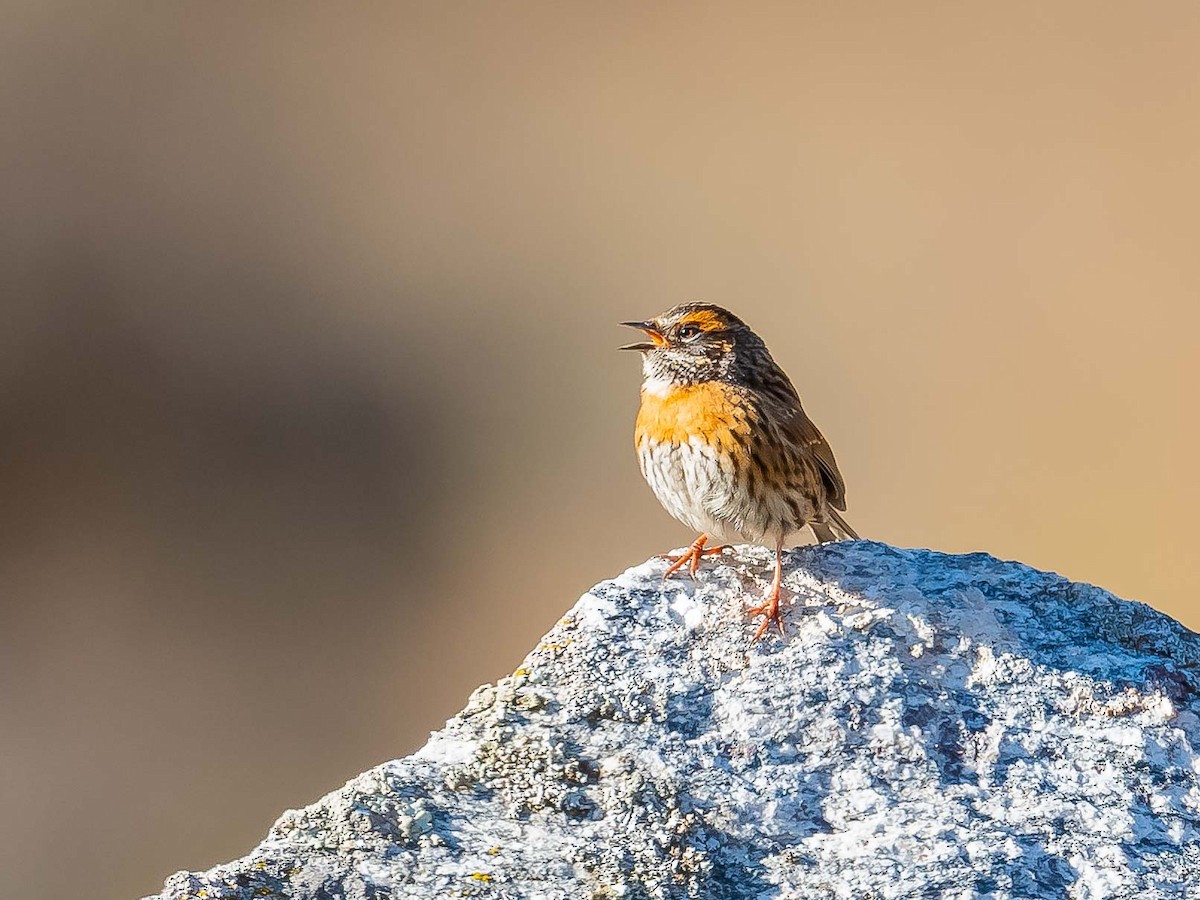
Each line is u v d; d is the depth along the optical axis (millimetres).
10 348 23844
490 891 4855
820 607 6375
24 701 16000
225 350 24797
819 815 5367
